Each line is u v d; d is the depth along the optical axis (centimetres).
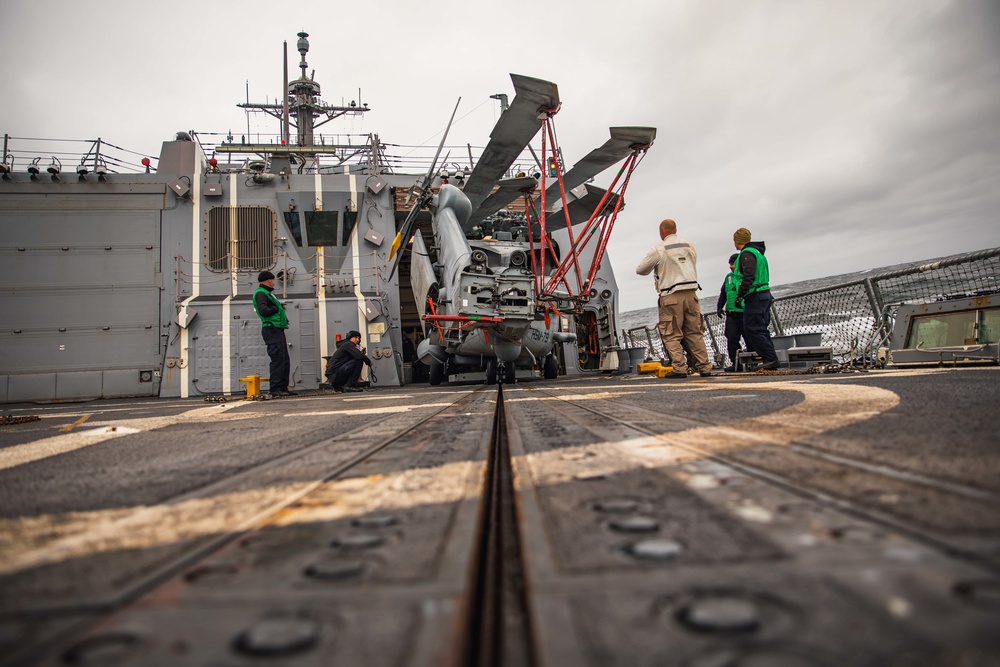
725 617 64
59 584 91
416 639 64
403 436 288
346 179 1557
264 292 1155
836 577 76
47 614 79
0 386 1356
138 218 1462
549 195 1239
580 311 1137
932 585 72
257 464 224
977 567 77
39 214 1430
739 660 54
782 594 71
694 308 970
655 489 137
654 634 63
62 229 1434
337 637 66
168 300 1437
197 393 1363
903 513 106
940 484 127
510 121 982
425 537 108
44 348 1386
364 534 112
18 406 1199
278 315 1173
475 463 193
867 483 131
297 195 1518
